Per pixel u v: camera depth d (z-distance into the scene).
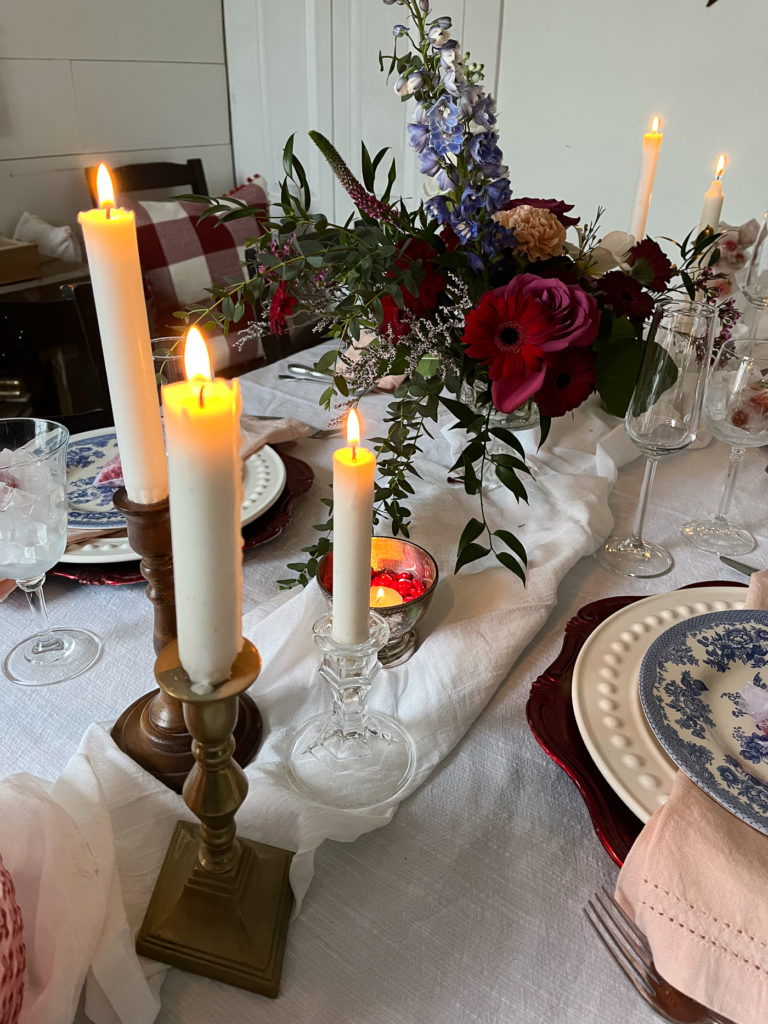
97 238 0.41
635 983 0.41
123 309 0.43
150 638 0.67
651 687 0.52
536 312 0.65
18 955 0.35
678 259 1.96
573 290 0.66
